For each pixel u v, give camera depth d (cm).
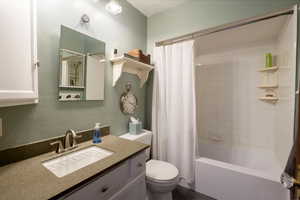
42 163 90
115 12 146
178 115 184
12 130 90
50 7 105
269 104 212
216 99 254
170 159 189
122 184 96
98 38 141
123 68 168
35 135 100
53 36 107
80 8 125
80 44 124
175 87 185
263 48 214
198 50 258
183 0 174
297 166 102
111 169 87
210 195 162
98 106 144
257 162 209
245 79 229
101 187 81
